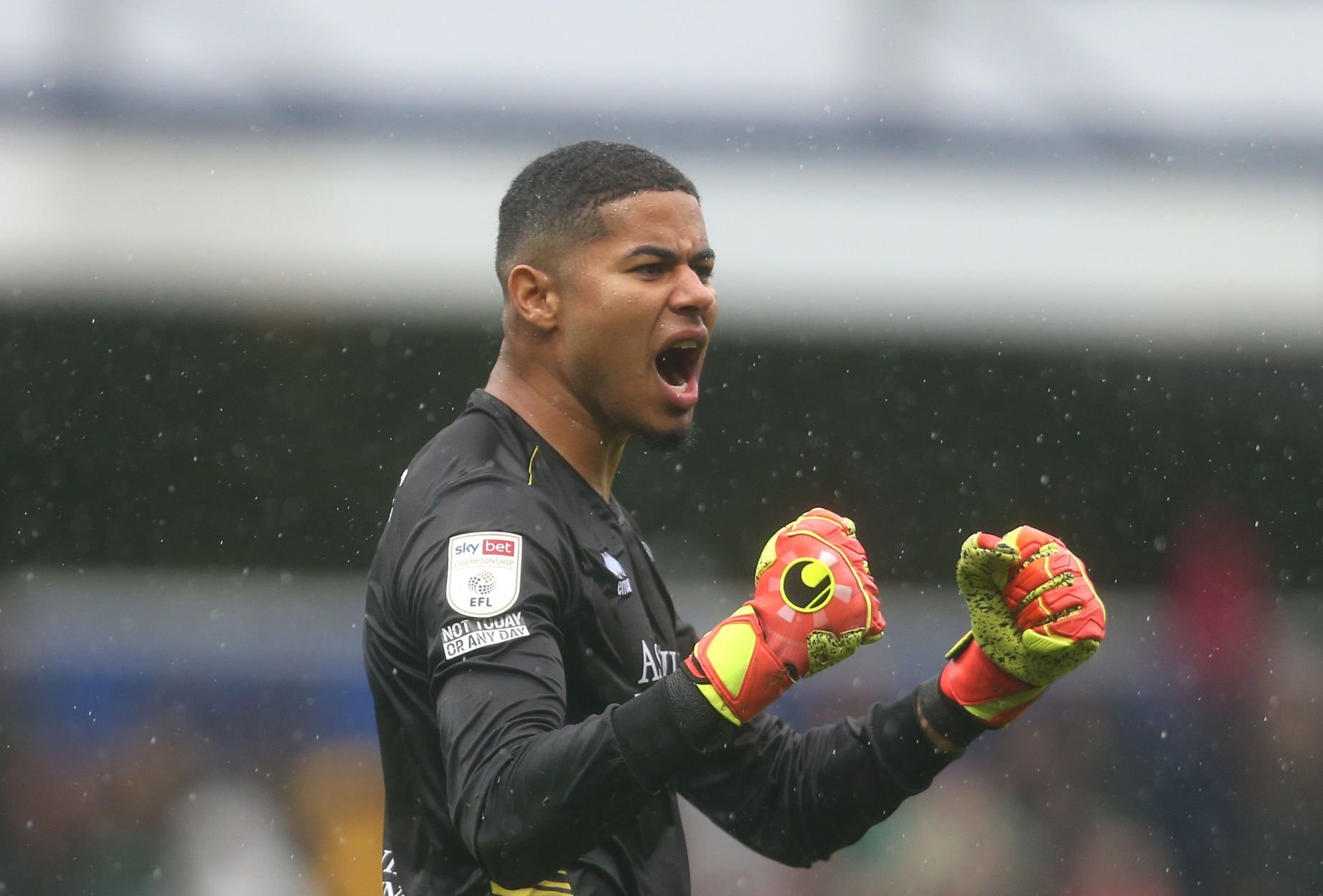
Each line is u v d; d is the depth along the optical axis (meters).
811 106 28.50
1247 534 31.67
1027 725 27.95
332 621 26.33
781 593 6.68
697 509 32.34
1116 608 31.33
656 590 8.38
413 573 7.14
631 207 7.83
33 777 25.03
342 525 32.06
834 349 29.81
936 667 27.89
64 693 25.88
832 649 6.65
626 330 7.81
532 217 8.03
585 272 7.84
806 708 26.61
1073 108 28.62
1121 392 30.78
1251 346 29.09
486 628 6.78
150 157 26.16
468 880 7.57
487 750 6.49
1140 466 31.81
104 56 26.59
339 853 24.83
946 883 26.14
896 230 27.34
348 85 27.41
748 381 30.72
